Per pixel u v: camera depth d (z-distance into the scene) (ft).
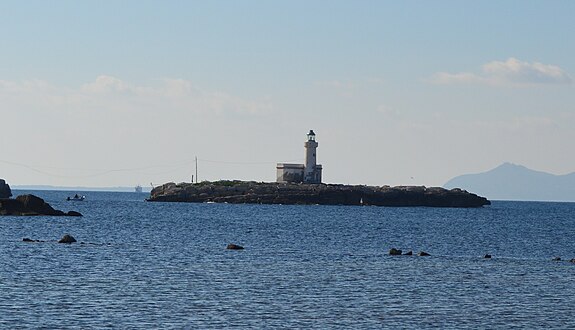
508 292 345.51
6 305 282.56
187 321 265.95
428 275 396.57
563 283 379.76
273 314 281.33
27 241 523.29
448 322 276.21
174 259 444.96
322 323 268.62
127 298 303.48
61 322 258.57
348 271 404.98
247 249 529.86
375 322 272.72
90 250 481.46
